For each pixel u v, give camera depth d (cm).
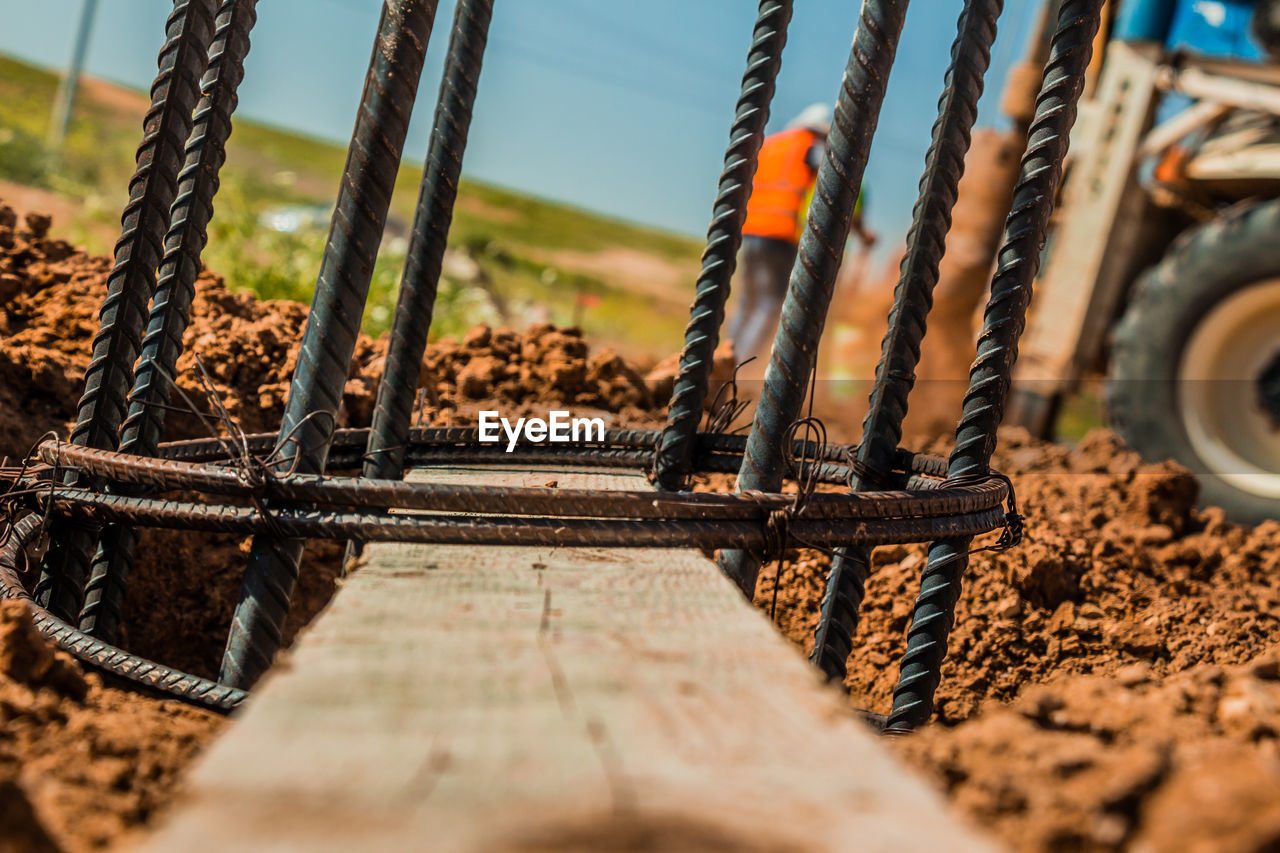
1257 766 158
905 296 314
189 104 317
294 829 134
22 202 1358
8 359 461
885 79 304
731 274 349
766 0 338
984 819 164
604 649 205
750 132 341
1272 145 764
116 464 294
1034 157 301
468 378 582
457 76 316
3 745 211
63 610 322
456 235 4797
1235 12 796
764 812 142
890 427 318
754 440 316
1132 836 152
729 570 319
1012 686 427
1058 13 299
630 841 134
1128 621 443
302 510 281
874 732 309
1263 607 484
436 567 261
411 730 164
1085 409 915
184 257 318
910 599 458
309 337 296
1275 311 718
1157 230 856
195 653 471
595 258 5731
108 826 194
